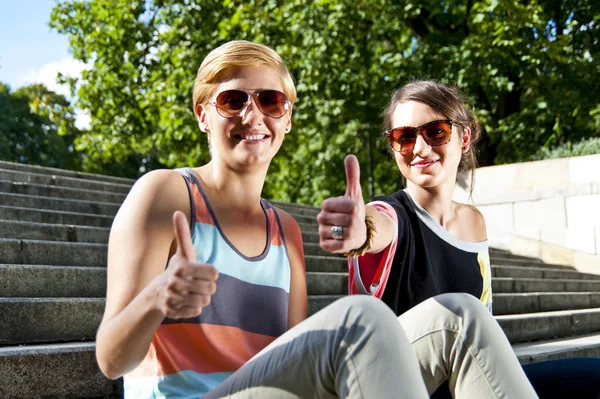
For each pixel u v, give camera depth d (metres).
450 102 2.37
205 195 1.91
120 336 1.49
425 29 13.98
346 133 15.70
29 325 2.95
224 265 1.86
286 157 18.14
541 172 10.74
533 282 7.35
